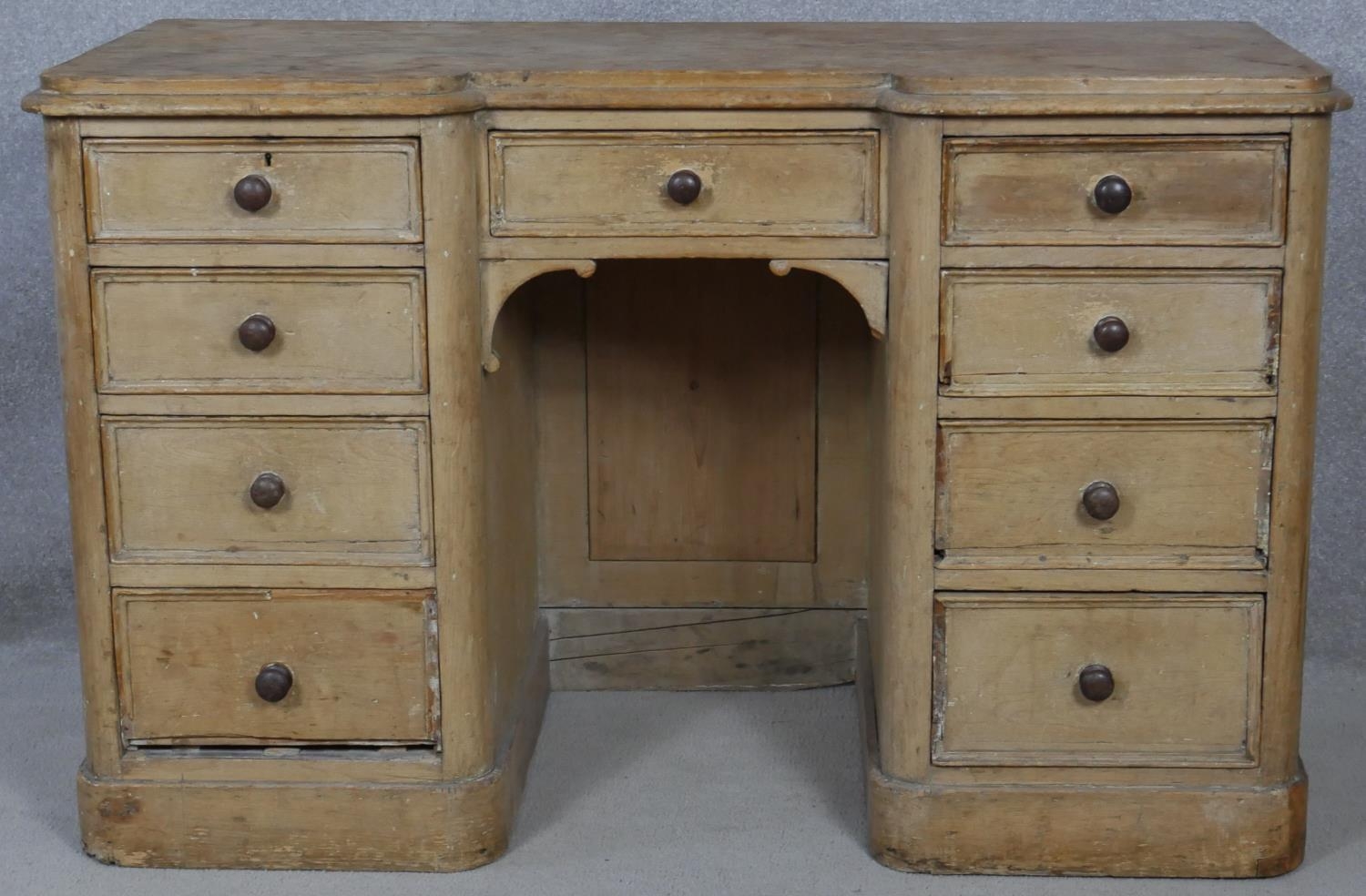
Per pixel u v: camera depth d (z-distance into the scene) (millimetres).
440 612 2039
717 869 2105
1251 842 2051
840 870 2098
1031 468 1986
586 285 2500
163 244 1950
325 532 2031
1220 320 1938
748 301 2496
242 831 2092
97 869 2104
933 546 2008
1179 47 2145
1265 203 1905
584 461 2562
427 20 2547
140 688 2074
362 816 2082
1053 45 2182
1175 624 2018
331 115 1901
